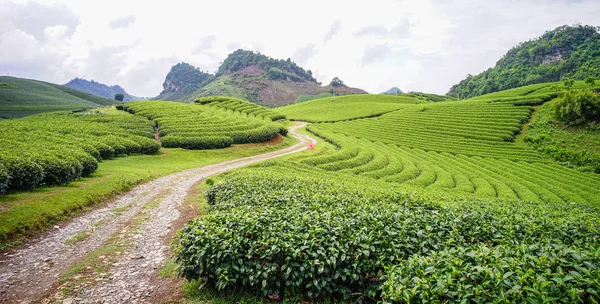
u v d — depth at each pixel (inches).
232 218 397.1
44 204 649.6
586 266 244.4
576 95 2486.5
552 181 1684.3
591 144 2206.0
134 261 463.2
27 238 533.3
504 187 1537.9
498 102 3353.8
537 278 227.0
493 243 417.7
